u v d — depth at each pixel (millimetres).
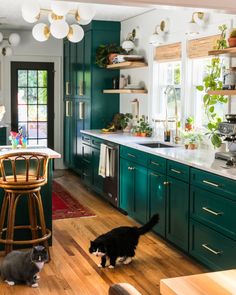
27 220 4445
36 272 3621
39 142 8789
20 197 4395
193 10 3371
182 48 5527
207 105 4691
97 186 6648
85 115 7555
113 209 6062
